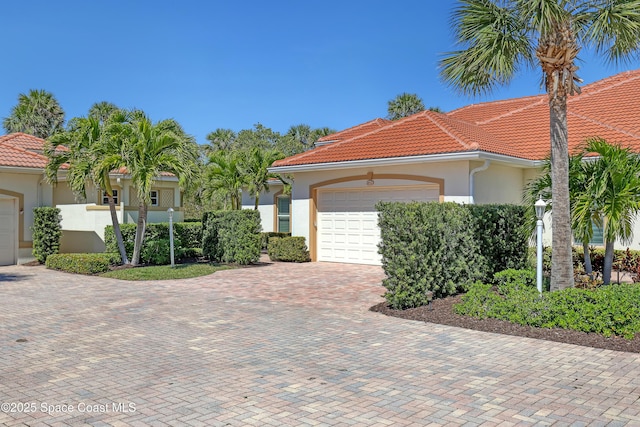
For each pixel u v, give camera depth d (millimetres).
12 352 7402
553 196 9633
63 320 9547
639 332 7852
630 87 20141
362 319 9602
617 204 9758
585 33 9422
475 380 6102
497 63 9547
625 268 13570
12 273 16766
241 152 25156
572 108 19641
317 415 5078
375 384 5984
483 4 9594
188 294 12438
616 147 10562
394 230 10117
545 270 13641
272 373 6422
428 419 4969
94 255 17484
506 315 8953
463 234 11352
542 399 5473
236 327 8984
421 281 10273
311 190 19281
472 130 18500
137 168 15641
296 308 10680
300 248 19234
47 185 20516
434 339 8078
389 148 17000
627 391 5707
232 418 5016
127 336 8352
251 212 18375
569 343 7742
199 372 6473
